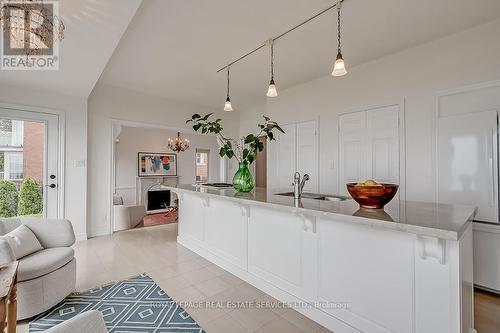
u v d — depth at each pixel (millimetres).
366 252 1568
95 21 1934
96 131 4145
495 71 2492
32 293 1810
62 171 3691
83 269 2764
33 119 3496
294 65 3570
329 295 1764
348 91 3711
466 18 2465
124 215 4770
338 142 3836
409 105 3088
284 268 2088
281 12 2342
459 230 1035
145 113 4723
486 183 2477
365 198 1483
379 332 1502
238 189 2660
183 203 3650
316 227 1839
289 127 4590
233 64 3514
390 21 2506
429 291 1316
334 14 2379
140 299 2137
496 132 2434
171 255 3223
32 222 2266
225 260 2756
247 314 1932
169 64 3502
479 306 2158
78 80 3186
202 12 2324
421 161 2973
